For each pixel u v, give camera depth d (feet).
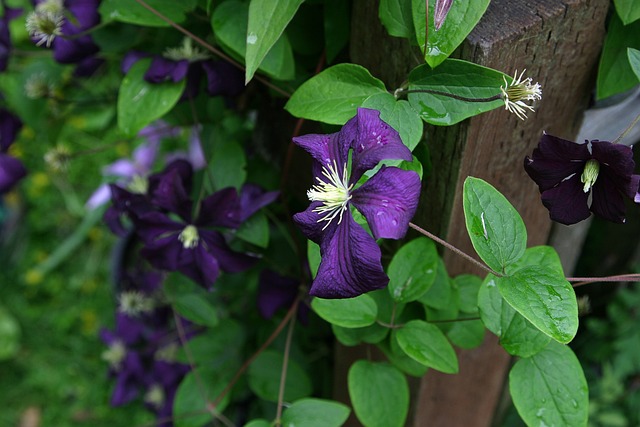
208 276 1.87
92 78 2.41
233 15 1.65
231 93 1.85
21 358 3.62
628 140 1.81
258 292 2.03
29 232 3.96
